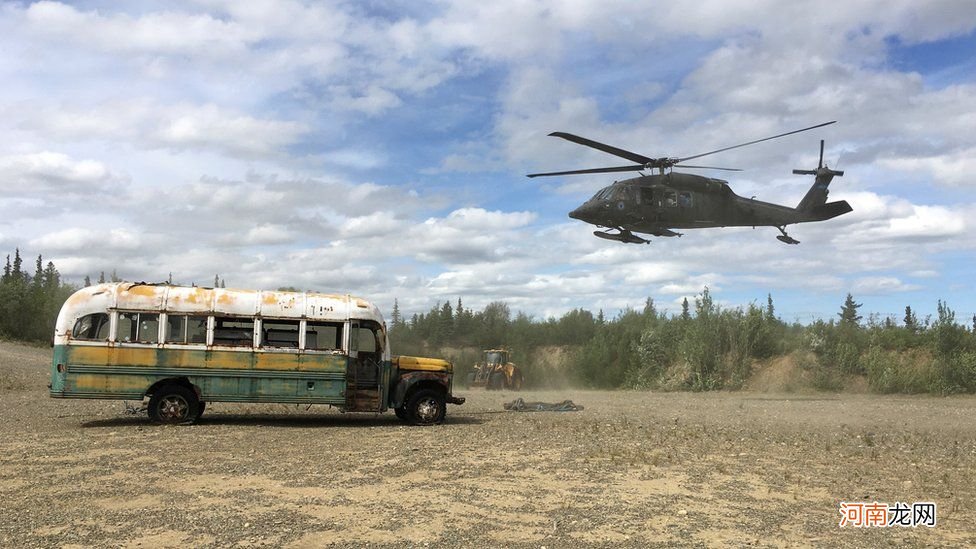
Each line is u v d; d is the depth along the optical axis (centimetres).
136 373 1547
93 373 1529
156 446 1268
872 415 2102
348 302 1673
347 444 1334
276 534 718
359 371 1669
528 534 737
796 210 2583
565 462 1166
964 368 3422
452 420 1805
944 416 2097
